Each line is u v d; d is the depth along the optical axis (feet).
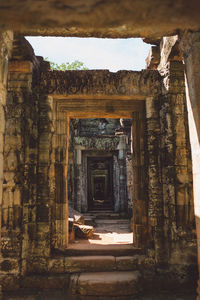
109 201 61.46
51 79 20.94
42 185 20.13
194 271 18.47
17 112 19.53
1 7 5.20
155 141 20.89
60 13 5.49
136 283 17.37
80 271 19.12
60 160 21.30
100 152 51.13
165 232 19.62
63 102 21.88
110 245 21.66
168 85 20.08
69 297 17.08
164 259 19.29
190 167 19.49
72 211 37.68
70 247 20.90
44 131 20.74
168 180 19.62
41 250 19.34
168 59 20.08
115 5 5.19
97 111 22.00
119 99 22.06
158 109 21.22
